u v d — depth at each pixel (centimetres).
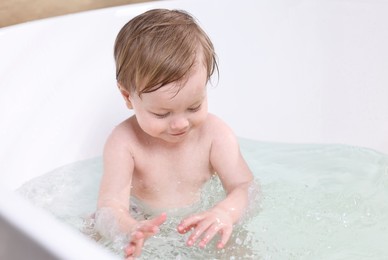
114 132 114
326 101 146
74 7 161
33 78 124
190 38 100
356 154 136
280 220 106
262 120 146
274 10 149
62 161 125
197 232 93
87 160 128
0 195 63
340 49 146
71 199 116
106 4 166
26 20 155
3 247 61
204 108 102
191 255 95
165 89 96
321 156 136
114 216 101
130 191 112
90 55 134
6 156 114
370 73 144
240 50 147
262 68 148
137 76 99
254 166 130
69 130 127
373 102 143
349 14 146
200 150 113
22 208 61
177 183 112
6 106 118
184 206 111
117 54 106
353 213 110
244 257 96
